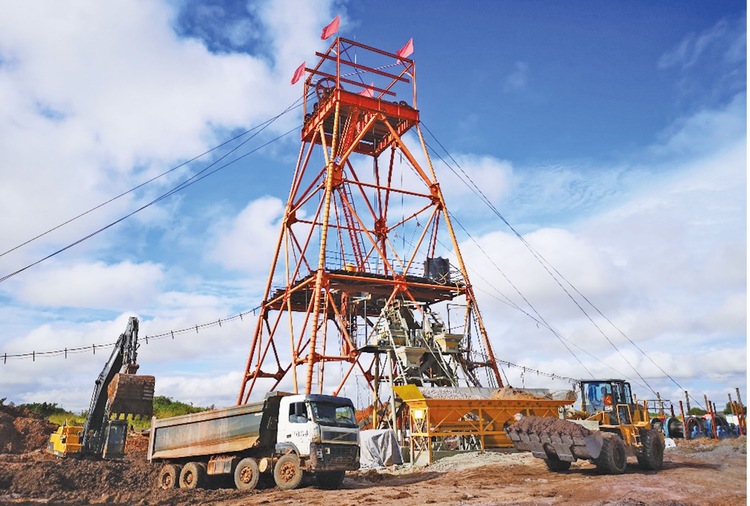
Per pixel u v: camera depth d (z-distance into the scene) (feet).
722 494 53.31
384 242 172.76
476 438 108.88
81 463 84.43
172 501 64.23
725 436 139.23
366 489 69.00
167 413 206.39
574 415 103.19
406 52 168.45
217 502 62.54
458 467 89.25
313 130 164.35
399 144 157.58
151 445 85.46
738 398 147.33
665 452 106.52
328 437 70.85
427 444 102.01
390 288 149.59
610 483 61.72
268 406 74.28
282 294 155.12
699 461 87.81
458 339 138.62
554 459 76.79
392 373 133.69
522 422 78.59
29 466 78.07
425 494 61.16
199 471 75.46
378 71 163.02
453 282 153.58
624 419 88.94
